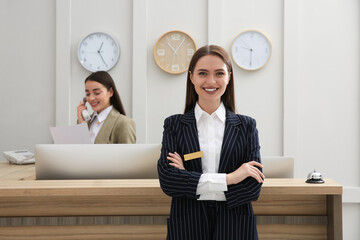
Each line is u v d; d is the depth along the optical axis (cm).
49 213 158
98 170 168
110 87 282
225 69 137
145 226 159
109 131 264
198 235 131
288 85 377
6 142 387
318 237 158
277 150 381
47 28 385
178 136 141
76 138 211
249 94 380
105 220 159
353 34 380
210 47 139
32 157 275
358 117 380
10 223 158
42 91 386
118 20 383
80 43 379
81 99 383
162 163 135
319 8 380
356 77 381
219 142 140
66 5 379
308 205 159
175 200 135
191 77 145
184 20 381
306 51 380
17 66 386
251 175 126
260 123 381
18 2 385
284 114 376
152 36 383
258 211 160
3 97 386
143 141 379
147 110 382
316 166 379
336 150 380
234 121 141
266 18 380
